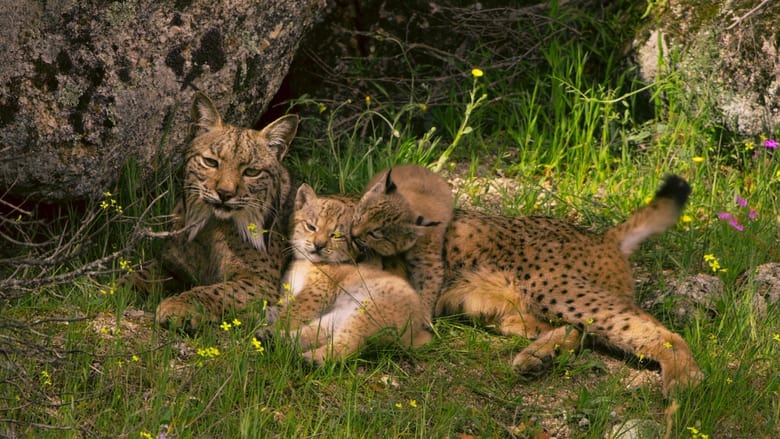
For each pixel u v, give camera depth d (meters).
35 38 9.80
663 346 9.81
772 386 9.65
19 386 8.19
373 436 8.77
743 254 12.05
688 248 12.16
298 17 11.64
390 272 11.07
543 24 15.36
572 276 10.49
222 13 10.88
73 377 8.71
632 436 8.98
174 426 8.24
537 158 14.28
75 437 8.02
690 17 14.89
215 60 10.92
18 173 9.84
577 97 14.47
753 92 14.14
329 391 9.30
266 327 9.87
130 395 8.74
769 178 13.78
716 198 13.49
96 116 10.12
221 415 8.62
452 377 9.77
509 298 10.70
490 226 11.02
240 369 9.09
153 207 11.02
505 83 15.39
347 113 14.90
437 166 13.71
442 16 15.26
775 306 10.96
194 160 10.43
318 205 10.98
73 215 10.78
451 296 10.94
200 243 10.75
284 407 9.00
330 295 10.69
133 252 10.66
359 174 13.50
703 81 14.48
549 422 9.25
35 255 10.23
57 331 9.40
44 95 9.85
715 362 9.91
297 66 14.81
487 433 8.84
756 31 14.23
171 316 9.70
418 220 10.88
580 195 13.55
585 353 10.12
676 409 8.79
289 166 13.55
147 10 10.38
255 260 10.68
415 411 9.12
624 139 14.15
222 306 10.16
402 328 10.10
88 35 10.07
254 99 11.61
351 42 15.05
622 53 15.38
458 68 15.14
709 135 14.52
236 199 10.28
